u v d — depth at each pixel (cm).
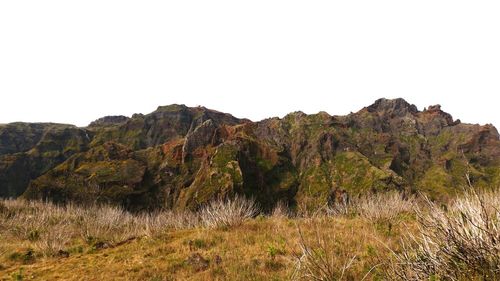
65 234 1534
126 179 7944
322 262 554
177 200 7656
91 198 7225
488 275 346
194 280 721
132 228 1698
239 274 704
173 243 1104
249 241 1003
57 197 7106
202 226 1409
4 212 2472
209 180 7281
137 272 844
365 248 727
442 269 383
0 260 1148
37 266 1035
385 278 467
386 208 1158
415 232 769
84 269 933
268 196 7825
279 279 636
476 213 411
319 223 1051
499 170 7319
